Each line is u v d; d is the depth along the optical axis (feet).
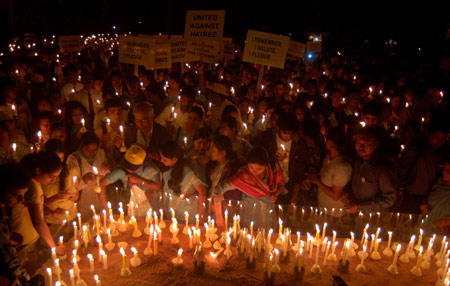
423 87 39.86
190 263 14.53
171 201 18.01
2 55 59.06
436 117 17.52
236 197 17.15
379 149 16.25
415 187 17.75
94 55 62.08
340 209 17.95
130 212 18.33
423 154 17.44
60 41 50.19
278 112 22.11
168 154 16.52
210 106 28.84
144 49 31.63
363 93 36.22
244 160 17.58
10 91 23.58
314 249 15.75
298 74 49.14
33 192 14.03
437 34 62.28
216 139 16.96
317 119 24.71
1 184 11.56
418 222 17.08
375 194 16.31
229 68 47.70
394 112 30.37
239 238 15.37
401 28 70.03
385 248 15.65
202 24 31.91
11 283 11.54
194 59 34.86
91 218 17.71
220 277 13.74
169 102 28.37
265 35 30.32
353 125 25.32
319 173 18.95
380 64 56.39
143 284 13.26
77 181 17.29
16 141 19.86
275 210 17.89
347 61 67.62
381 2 72.49
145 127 21.29
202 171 17.76
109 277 13.62
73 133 21.79
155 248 14.93
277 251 13.99
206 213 18.04
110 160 20.97
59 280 12.94
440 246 15.58
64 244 15.64
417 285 13.50
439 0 61.21
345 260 14.06
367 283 13.51
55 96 27.37
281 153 18.25
